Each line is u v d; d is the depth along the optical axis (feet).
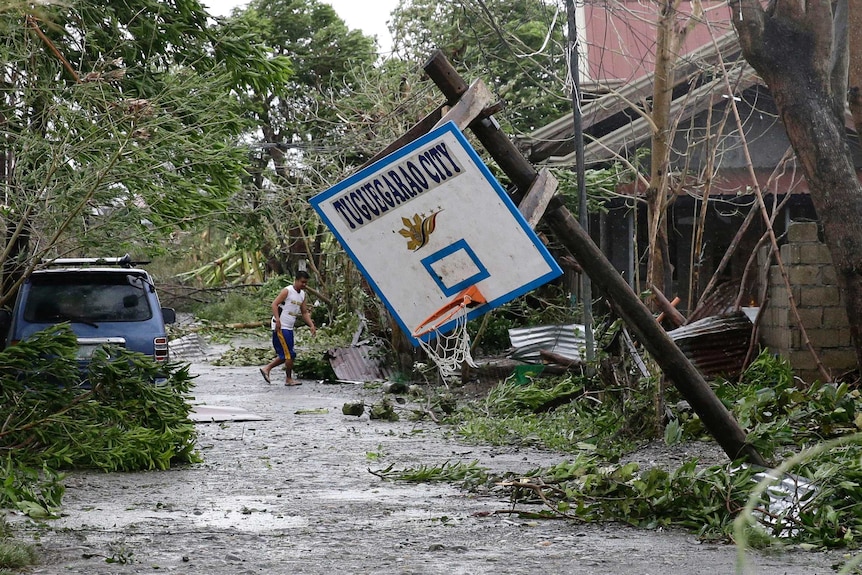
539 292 81.20
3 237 41.24
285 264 158.30
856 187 39.58
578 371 56.34
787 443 32.14
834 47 40.55
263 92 57.93
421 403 54.39
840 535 21.01
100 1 48.21
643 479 24.13
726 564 19.17
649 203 60.08
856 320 39.88
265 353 96.84
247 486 30.30
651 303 57.41
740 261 76.43
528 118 102.83
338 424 48.24
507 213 23.52
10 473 26.58
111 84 45.32
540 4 64.85
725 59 73.72
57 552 20.31
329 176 91.71
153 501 27.37
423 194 23.94
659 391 39.01
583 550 20.75
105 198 37.78
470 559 19.80
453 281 24.00
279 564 19.33
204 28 54.13
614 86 76.54
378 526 23.62
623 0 70.18
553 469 29.04
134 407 34.37
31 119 38.45
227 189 51.57
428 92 86.17
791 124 40.16
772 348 51.93
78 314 46.68
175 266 167.02
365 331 79.71
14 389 32.83
